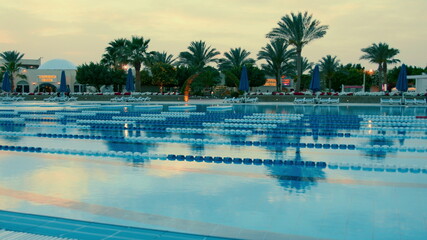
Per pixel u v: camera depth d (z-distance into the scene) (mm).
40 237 3785
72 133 12570
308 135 12336
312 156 8531
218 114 20312
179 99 38250
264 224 4316
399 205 4961
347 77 69188
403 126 15094
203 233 4059
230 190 5668
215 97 48188
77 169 7051
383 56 45594
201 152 9008
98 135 12117
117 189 5711
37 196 5359
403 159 8148
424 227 4219
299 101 31688
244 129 14141
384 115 19562
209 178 6387
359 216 4559
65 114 20109
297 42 38469
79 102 35875
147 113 21188
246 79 33000
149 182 6113
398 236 3975
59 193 5504
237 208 4855
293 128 14352
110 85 53625
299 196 5367
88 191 5605
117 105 29391
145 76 52938
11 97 40219
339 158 8273
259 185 5965
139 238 3926
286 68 47531
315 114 20297
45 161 7832
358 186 5914
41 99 41438
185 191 5609
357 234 4027
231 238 3930
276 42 44219
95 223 4348
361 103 32062
